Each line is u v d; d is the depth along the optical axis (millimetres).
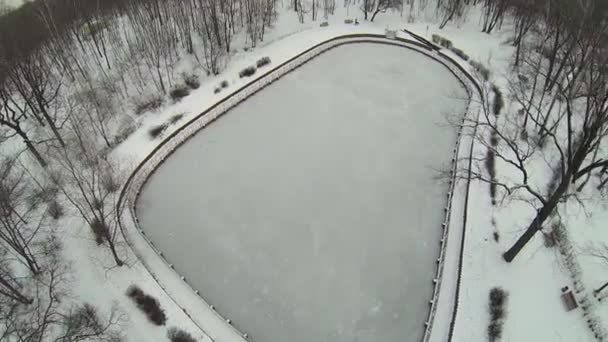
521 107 51906
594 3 46688
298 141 50438
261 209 43000
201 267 38281
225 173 46500
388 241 40562
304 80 59906
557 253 36500
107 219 39062
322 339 34031
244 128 52062
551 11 55969
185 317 33375
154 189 44844
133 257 37062
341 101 56406
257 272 38000
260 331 34406
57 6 60719
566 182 27812
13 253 34938
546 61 56344
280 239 40500
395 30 68500
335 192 44812
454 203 42500
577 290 33875
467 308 33562
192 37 63312
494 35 66750
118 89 53156
